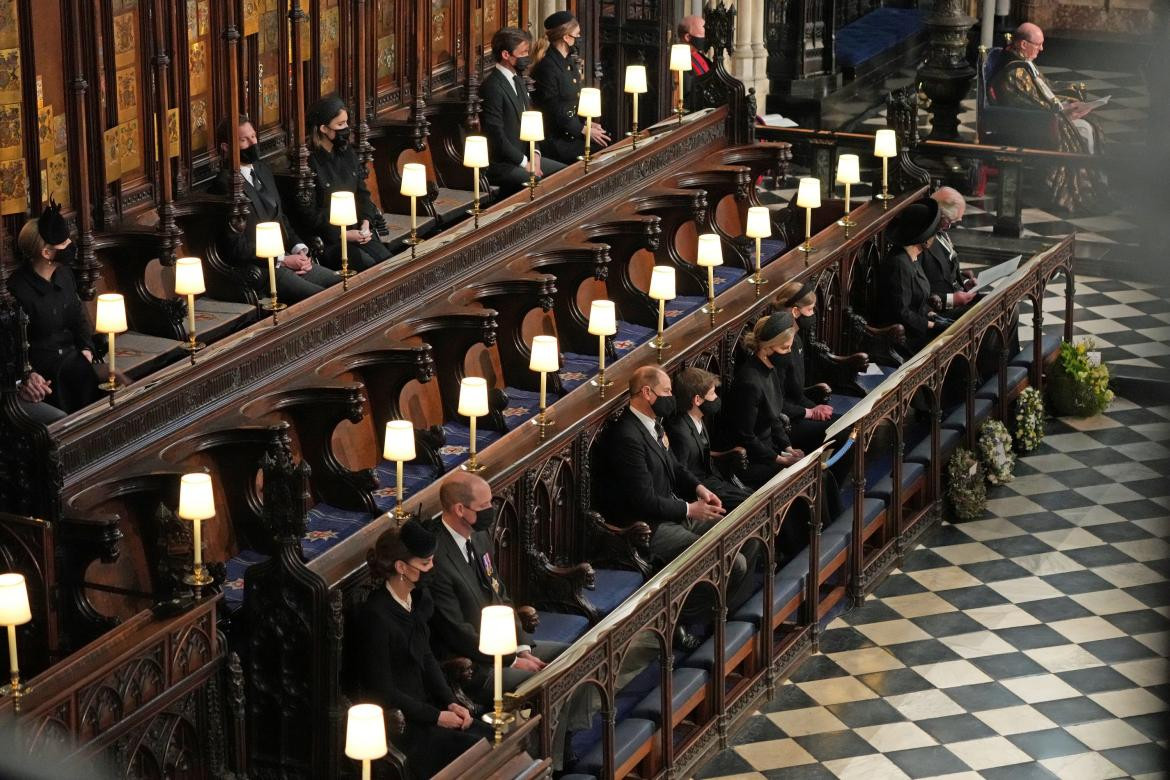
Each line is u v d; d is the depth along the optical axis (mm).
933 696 9484
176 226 10195
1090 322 15500
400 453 7824
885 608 10586
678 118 14047
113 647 6379
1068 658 9953
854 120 21594
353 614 7340
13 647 5980
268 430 8172
